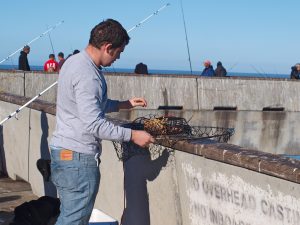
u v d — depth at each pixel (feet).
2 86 36.29
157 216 12.61
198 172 11.09
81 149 10.39
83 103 9.95
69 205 10.55
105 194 14.93
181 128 11.76
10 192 20.59
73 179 10.41
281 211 9.03
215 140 11.37
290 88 46.06
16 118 21.88
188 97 42.50
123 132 10.21
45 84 37.76
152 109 40.91
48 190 18.78
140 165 13.05
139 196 13.16
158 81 41.55
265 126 45.21
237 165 9.88
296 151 46.21
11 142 22.84
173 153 11.85
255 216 9.62
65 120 10.47
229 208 10.29
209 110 43.04
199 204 11.16
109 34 10.12
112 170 14.40
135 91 40.83
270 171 9.01
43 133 18.98
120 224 13.89
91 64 10.20
